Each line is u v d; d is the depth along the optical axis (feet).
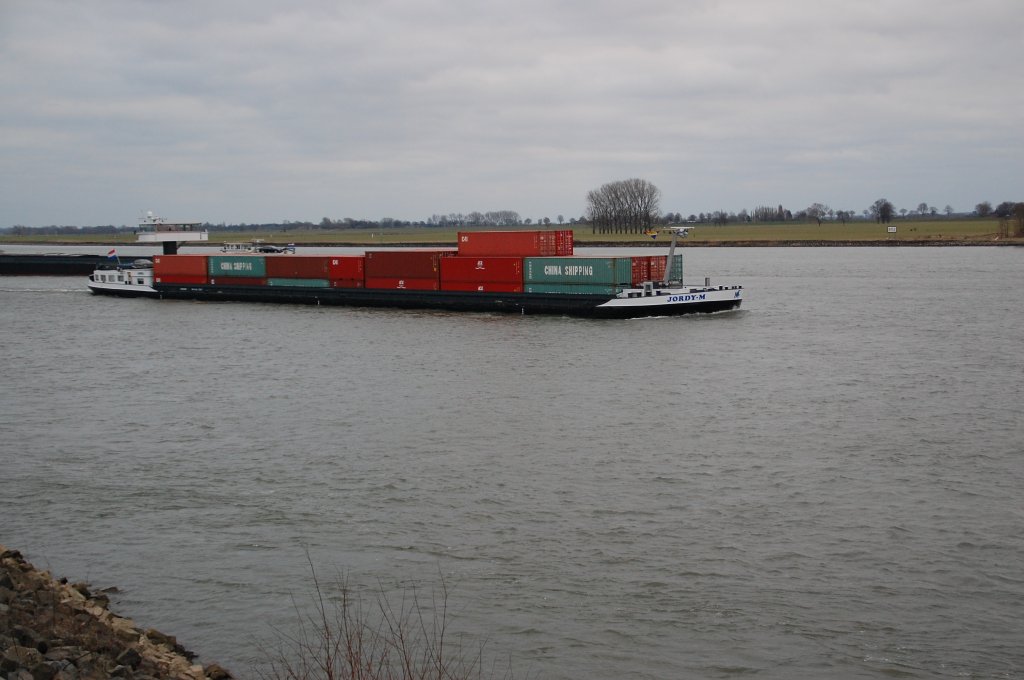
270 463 127.44
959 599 85.61
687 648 78.48
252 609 85.66
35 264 512.63
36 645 67.51
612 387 174.70
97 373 199.11
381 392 172.76
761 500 110.63
